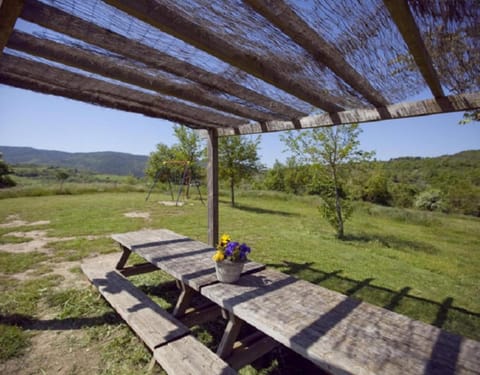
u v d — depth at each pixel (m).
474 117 2.56
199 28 1.04
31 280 2.78
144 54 1.32
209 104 2.02
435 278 3.30
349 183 5.48
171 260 2.15
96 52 1.33
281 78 1.44
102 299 2.39
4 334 1.84
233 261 1.74
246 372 1.69
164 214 7.23
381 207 9.48
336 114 2.06
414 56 1.11
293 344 1.12
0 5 0.88
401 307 2.55
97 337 1.88
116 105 2.18
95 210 7.31
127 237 2.86
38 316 2.12
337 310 1.42
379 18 0.99
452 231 6.74
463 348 1.10
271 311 1.39
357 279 3.18
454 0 0.85
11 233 4.71
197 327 2.13
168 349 1.47
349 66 1.29
